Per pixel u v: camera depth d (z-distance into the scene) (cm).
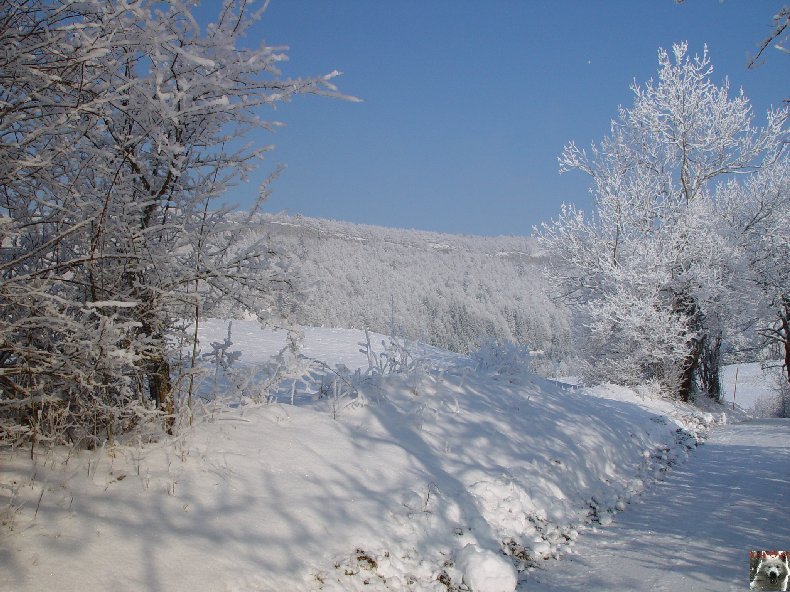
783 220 2303
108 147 509
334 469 568
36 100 423
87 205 468
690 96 2191
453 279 12150
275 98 470
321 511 489
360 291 9562
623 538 629
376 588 437
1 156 387
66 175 476
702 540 604
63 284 500
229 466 507
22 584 312
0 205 468
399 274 11394
